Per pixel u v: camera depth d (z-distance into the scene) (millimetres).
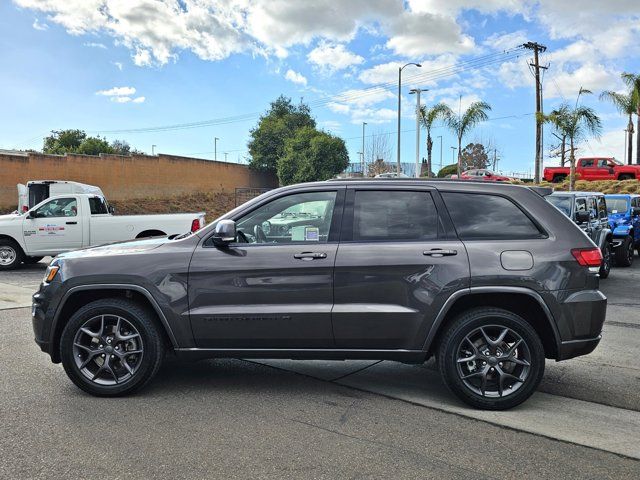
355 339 4367
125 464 3355
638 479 3264
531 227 4410
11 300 9008
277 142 46094
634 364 5672
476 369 4336
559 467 3395
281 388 4828
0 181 27734
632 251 14789
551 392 4793
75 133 60562
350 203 4559
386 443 3701
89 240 13227
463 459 3482
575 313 4238
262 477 3217
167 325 4434
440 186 4559
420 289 4285
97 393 4512
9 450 3533
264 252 4430
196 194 38812
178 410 4262
